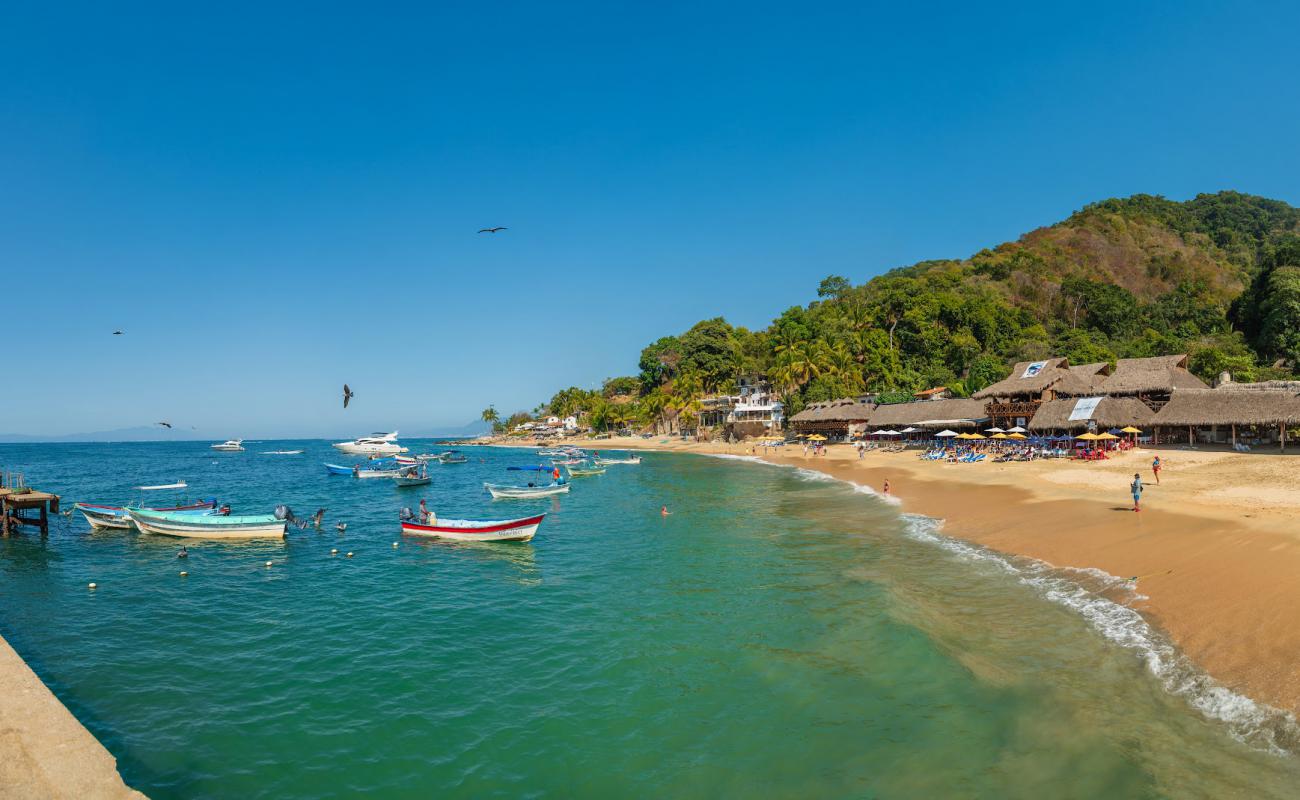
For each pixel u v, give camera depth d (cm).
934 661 1548
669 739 1302
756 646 1742
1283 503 2827
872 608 1950
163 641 1919
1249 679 1324
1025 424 6762
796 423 10250
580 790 1150
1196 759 1112
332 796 1156
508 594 2366
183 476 8169
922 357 11344
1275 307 8294
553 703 1477
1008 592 2059
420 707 1476
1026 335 11225
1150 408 5775
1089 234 17300
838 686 1475
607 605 2184
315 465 10700
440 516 4394
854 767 1167
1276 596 1677
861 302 13275
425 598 2338
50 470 9325
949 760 1167
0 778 1081
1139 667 1455
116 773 1137
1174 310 12112
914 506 3888
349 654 1802
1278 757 1098
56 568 2847
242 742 1338
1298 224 19050
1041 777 1099
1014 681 1436
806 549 2877
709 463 8688
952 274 14238
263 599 2350
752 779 1153
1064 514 3100
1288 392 4625
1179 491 3434
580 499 5144
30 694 1384
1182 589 1866
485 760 1256
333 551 3148
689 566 2666
